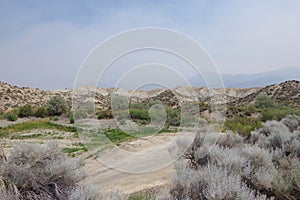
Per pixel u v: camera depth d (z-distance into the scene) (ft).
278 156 24.14
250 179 18.11
